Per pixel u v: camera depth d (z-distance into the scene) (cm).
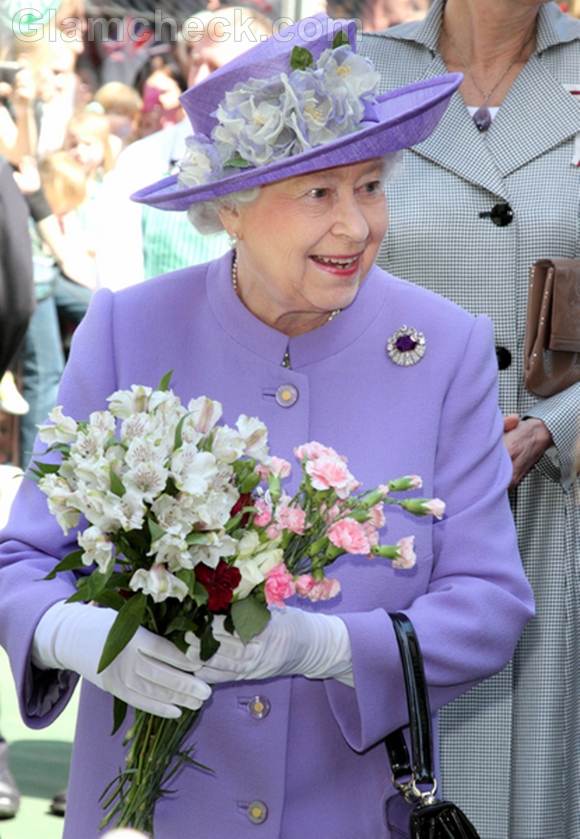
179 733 388
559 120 552
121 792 395
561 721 541
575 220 546
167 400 363
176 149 826
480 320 427
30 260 891
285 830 406
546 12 570
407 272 551
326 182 386
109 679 378
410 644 391
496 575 412
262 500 365
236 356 420
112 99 1058
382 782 409
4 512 868
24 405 1133
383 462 411
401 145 386
